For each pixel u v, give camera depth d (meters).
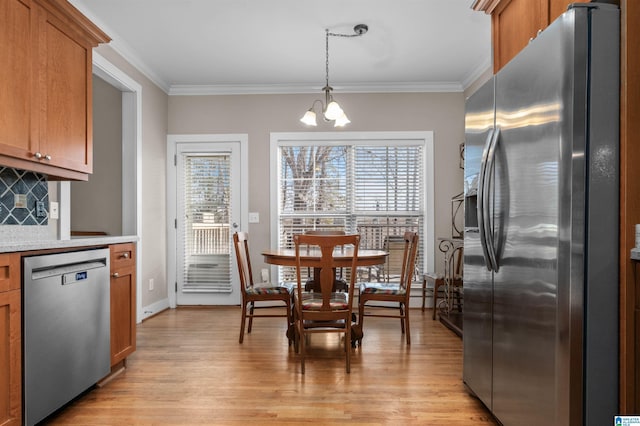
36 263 1.74
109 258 2.29
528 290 1.48
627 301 1.26
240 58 3.77
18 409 1.64
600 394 1.28
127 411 1.98
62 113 2.18
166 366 2.60
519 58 1.54
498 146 1.71
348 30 3.23
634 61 1.26
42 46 2.02
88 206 3.86
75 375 1.97
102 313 2.21
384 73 4.17
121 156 3.83
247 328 3.56
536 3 1.81
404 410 1.99
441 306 4.26
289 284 3.41
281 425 1.84
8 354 1.60
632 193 1.27
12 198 2.18
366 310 4.34
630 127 1.26
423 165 4.51
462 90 4.48
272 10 2.92
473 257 2.04
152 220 4.11
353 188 4.52
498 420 1.78
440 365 2.62
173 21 3.07
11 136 1.83
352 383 2.32
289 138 4.52
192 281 4.55
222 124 4.55
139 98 3.82
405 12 2.96
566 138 1.28
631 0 1.27
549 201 1.35
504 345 1.68
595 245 1.28
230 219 4.54
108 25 3.13
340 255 3.03
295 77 4.28
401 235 4.51
